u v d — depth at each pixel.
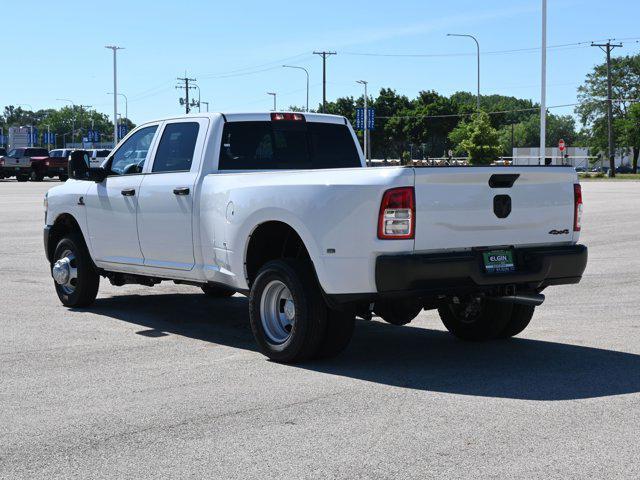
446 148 132.12
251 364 7.09
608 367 6.93
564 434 5.13
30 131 129.38
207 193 7.86
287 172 7.14
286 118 8.70
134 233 8.81
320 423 5.40
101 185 9.31
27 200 33.12
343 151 9.08
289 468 4.59
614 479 4.38
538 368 6.92
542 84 38.84
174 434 5.20
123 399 6.00
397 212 6.40
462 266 6.57
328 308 6.96
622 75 112.31
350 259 6.56
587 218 23.31
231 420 5.48
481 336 8.03
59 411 5.72
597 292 11.07
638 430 5.21
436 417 5.51
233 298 10.83
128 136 9.27
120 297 10.88
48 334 8.40
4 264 14.16
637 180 68.62
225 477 4.46
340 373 6.76
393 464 4.63
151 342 8.02
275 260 7.12
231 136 8.32
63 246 9.96
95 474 4.54
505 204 6.87
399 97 137.00
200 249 8.01
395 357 7.38
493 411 5.64
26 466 4.67
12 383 6.48
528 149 120.88
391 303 7.28
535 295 7.19
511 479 4.39
